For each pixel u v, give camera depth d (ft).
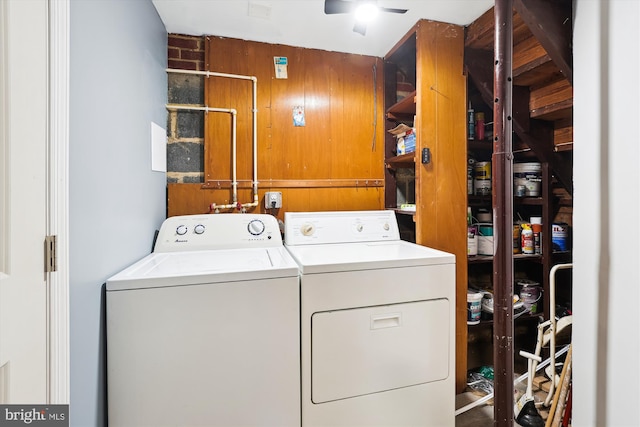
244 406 3.59
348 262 4.06
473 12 5.41
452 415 4.48
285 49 6.43
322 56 6.64
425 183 5.76
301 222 5.91
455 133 5.89
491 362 6.70
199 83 6.06
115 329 3.26
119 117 3.69
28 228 2.17
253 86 6.23
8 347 1.99
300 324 3.87
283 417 3.73
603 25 2.85
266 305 3.69
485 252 6.51
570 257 6.50
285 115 6.44
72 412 2.68
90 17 3.00
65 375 2.50
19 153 2.08
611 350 2.81
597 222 2.93
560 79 5.15
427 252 4.93
